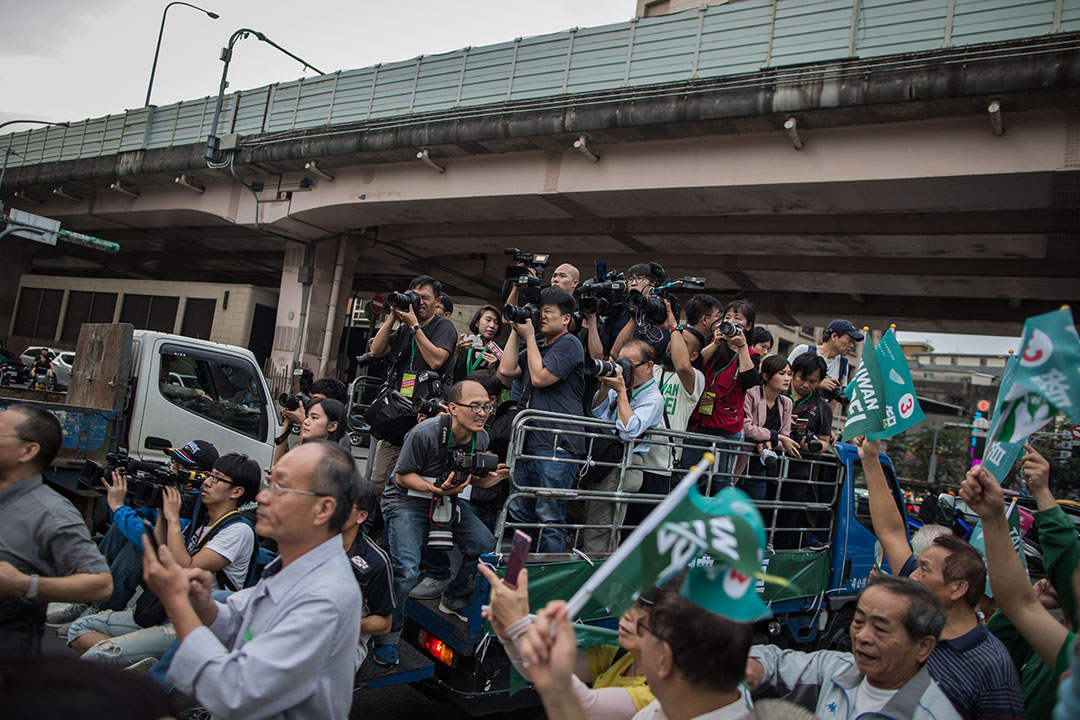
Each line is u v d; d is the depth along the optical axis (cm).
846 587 600
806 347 625
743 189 1277
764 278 1831
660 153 1352
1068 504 687
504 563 380
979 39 1009
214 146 1866
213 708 190
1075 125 1002
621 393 432
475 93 1523
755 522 164
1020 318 1736
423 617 409
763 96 1152
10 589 261
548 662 168
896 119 1109
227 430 646
